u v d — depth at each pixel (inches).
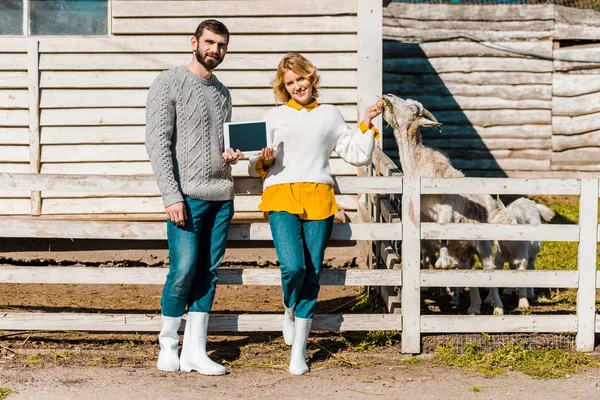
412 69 559.2
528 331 230.8
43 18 332.5
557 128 557.3
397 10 559.8
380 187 222.8
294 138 202.2
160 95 194.1
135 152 334.3
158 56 332.2
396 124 248.1
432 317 228.4
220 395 194.1
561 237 228.5
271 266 339.9
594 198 226.8
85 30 333.7
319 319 226.2
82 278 223.0
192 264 201.5
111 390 196.1
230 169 207.2
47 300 297.0
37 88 329.1
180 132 197.5
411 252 225.9
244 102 333.4
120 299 301.0
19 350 225.9
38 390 195.3
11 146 331.9
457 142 562.9
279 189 201.5
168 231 204.1
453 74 559.8
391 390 200.2
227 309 287.9
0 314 224.1
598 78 550.3
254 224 221.5
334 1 330.3
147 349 229.9
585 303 229.9
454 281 227.6
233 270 222.8
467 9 559.5
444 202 251.3
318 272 206.4
